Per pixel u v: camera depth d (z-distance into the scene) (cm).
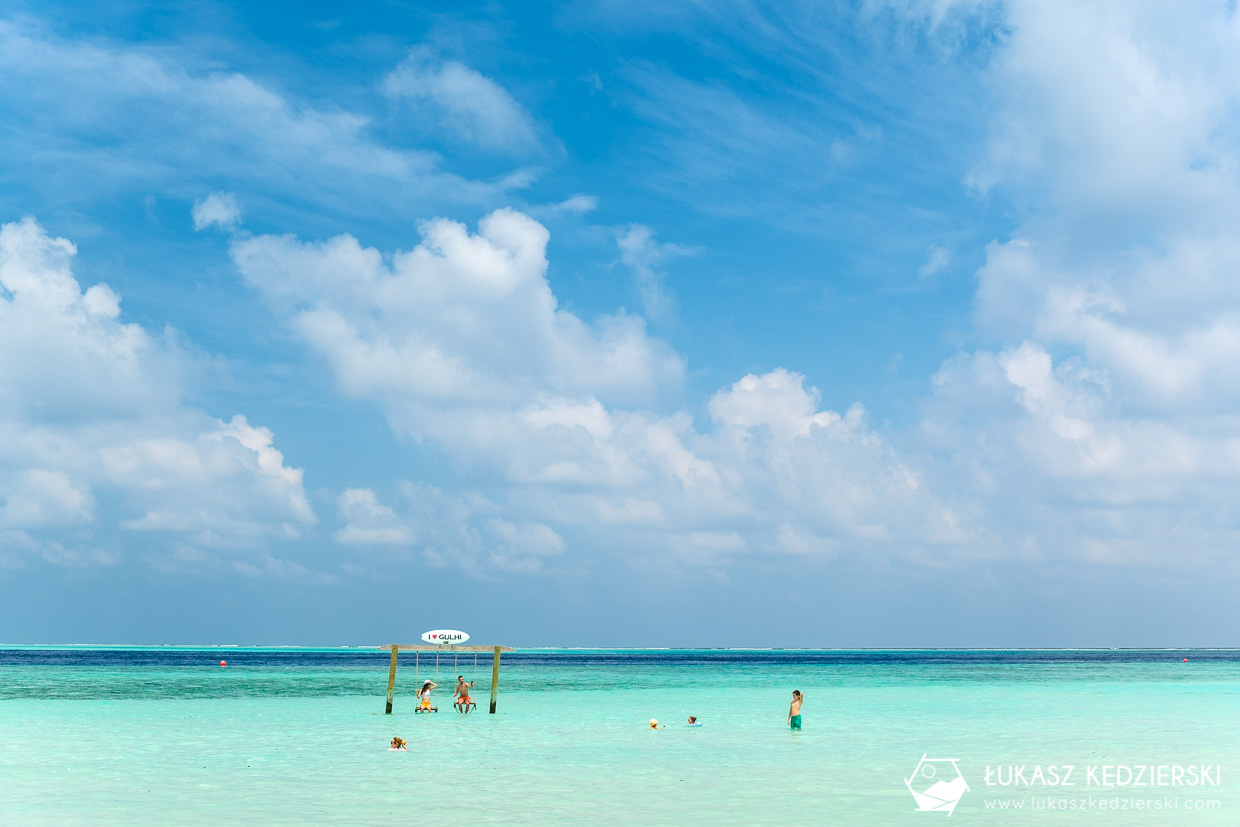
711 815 1969
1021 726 3894
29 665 12550
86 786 2328
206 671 10531
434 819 1928
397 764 2716
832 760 2811
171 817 1948
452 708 4912
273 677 8900
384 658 18538
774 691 6881
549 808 2042
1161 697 6019
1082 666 14650
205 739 3378
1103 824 1884
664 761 2792
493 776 2492
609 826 1858
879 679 9306
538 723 4056
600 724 4016
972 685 7906
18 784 2362
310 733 3588
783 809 2036
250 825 1870
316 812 1997
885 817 1952
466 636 4525
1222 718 4291
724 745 3209
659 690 7044
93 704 5178
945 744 3216
